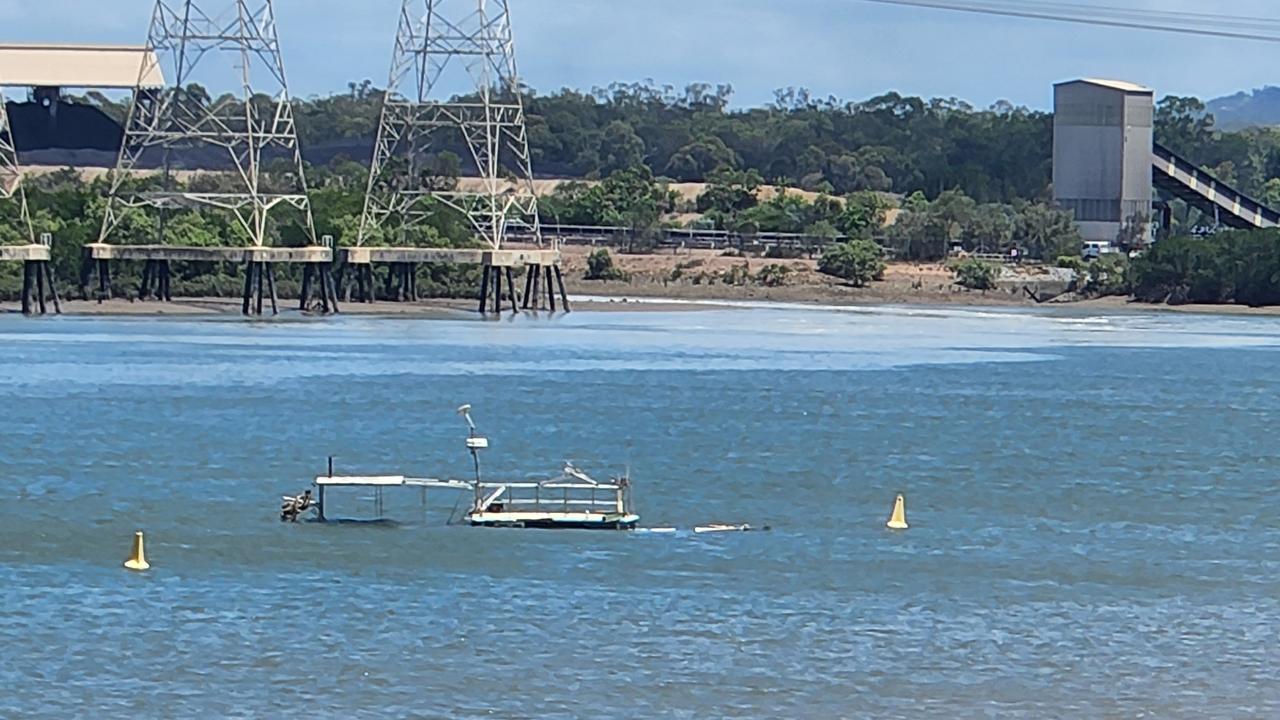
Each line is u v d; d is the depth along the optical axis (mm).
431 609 75750
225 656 69125
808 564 85688
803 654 70438
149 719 62500
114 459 114625
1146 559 88250
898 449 125625
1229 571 85938
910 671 68625
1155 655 71000
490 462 116312
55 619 73750
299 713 63250
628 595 78688
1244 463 122375
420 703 64500
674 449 123438
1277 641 73188
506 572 82438
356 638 71500
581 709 64062
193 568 82625
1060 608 78062
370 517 94875
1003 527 96312
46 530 91125
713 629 73625
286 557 85062
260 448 120312
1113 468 118938
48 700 64062
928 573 84375
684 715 63719
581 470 113375
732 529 93688
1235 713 64500
